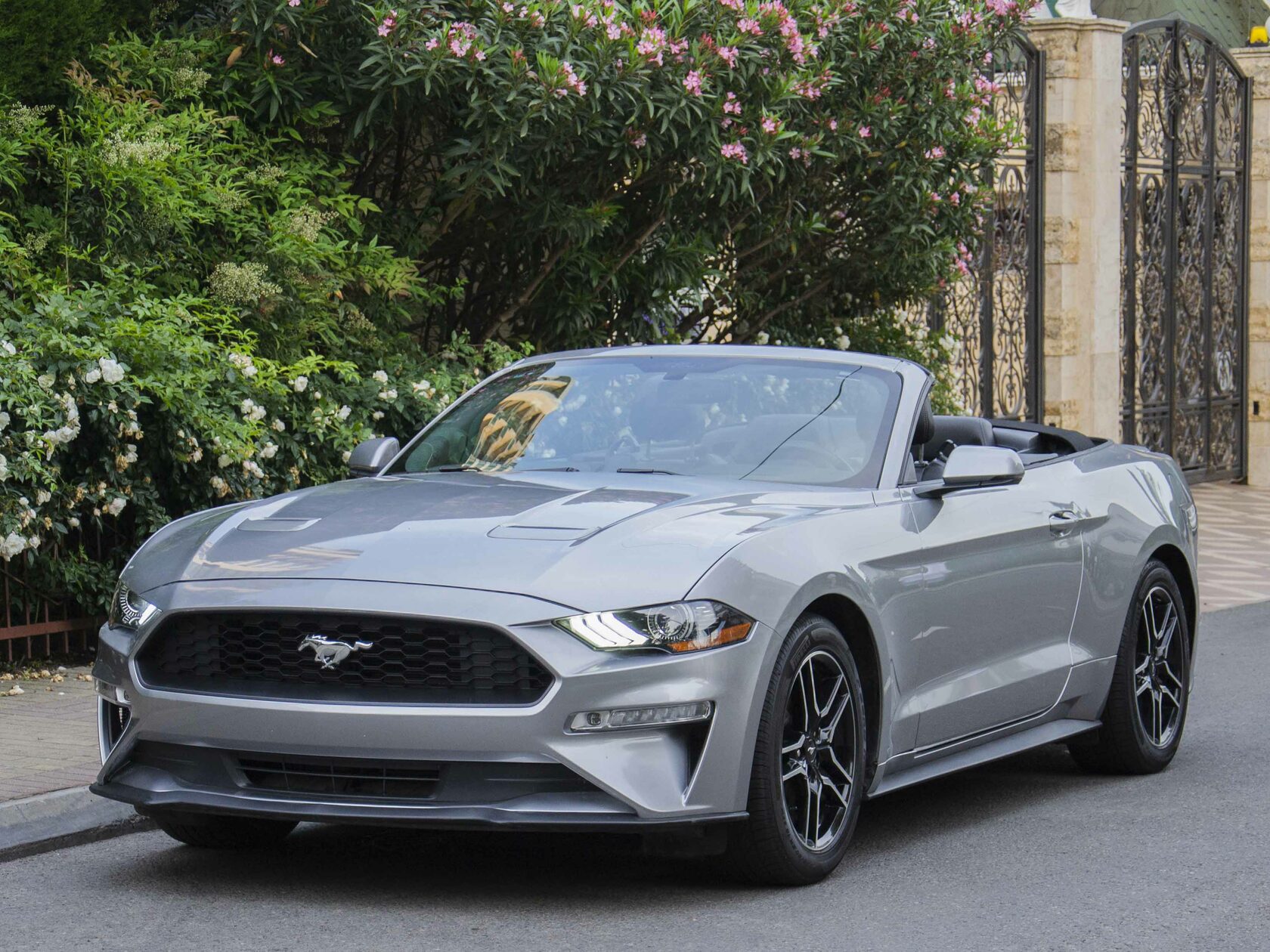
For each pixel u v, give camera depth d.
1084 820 6.97
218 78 11.67
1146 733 7.90
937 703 6.43
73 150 10.41
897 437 6.71
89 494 9.36
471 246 13.28
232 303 10.66
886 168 14.46
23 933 5.28
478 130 11.97
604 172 12.64
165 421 9.65
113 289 10.09
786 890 5.77
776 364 7.14
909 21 14.10
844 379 7.02
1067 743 7.94
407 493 6.30
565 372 7.39
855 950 5.12
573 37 11.77
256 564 5.61
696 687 5.32
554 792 5.26
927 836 6.67
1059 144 19.84
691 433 6.80
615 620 5.27
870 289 15.80
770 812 5.56
